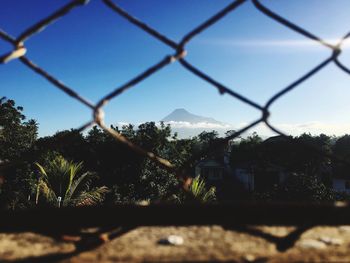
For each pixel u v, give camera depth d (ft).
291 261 2.75
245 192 161.17
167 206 3.59
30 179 60.49
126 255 2.90
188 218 3.58
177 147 88.02
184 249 3.02
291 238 3.21
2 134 82.38
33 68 2.78
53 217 3.46
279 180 160.97
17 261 2.78
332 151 170.91
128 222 3.56
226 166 180.34
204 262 2.75
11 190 59.98
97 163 83.10
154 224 3.59
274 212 3.53
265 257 2.83
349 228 3.48
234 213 3.58
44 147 3.02
